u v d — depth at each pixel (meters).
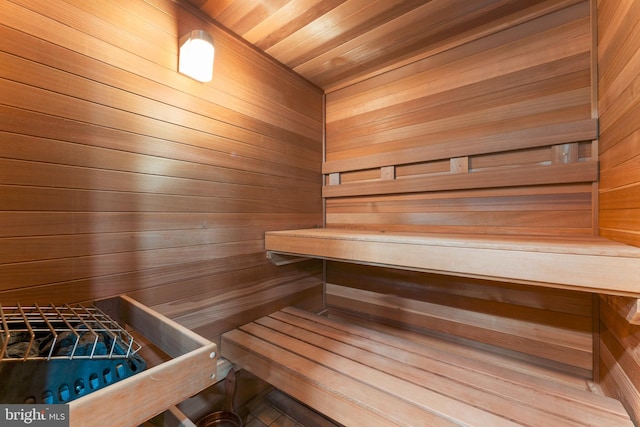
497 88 1.23
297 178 1.60
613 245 0.75
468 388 0.85
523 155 1.17
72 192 0.80
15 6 0.71
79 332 0.62
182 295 1.08
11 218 0.71
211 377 0.58
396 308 1.53
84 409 0.41
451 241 0.88
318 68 1.56
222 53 1.21
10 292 0.71
